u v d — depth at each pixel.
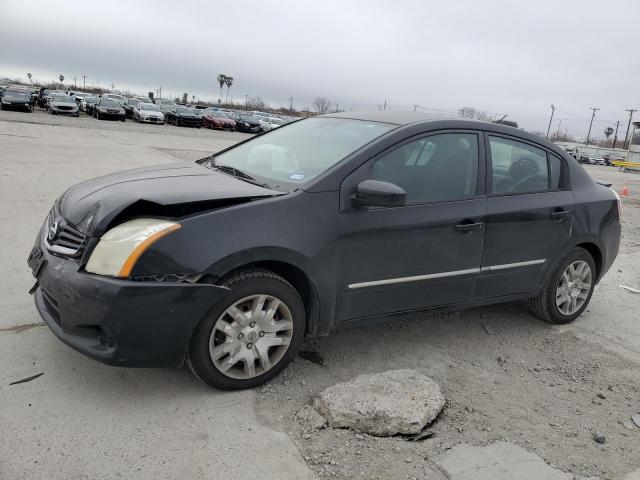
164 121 39.38
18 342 3.51
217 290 2.92
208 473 2.50
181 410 2.96
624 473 2.79
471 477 2.63
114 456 2.55
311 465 2.62
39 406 2.87
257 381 3.22
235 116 44.03
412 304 3.72
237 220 3.00
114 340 2.79
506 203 4.02
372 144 3.51
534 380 3.71
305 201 3.23
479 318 4.73
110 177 3.70
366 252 3.41
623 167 40.34
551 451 2.91
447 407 3.23
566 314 4.68
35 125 25.17
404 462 2.70
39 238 3.39
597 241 4.67
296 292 3.26
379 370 3.62
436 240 3.67
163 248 2.81
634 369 4.00
